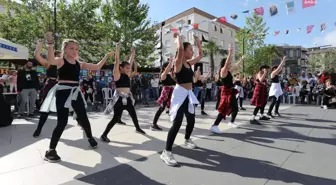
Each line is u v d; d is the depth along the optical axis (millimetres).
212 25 31938
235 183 2467
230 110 4793
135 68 6469
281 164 2988
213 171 2779
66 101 3184
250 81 15367
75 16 16422
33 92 6820
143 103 11297
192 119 3625
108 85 9945
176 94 3230
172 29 8789
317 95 10672
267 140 4113
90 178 2584
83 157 3246
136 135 4469
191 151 3502
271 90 6629
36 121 6035
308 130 4902
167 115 7047
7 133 4641
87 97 10180
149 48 20359
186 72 3262
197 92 7035
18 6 17391
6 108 5316
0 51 5992
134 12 19250
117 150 3551
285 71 35688
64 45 3311
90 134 3652
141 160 3137
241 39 27250
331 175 2648
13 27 16297
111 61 18641
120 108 4148
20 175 2650
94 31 17469
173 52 26406
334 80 13578
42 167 2889
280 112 7684
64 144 3846
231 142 3988
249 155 3332
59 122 3162
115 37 19062
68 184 2439
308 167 2885
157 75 15242
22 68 6957
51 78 4891
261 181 2512
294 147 3701
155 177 2617
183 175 2670
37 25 16219
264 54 27312
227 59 4645
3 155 3316
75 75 3348
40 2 16656
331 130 4895
